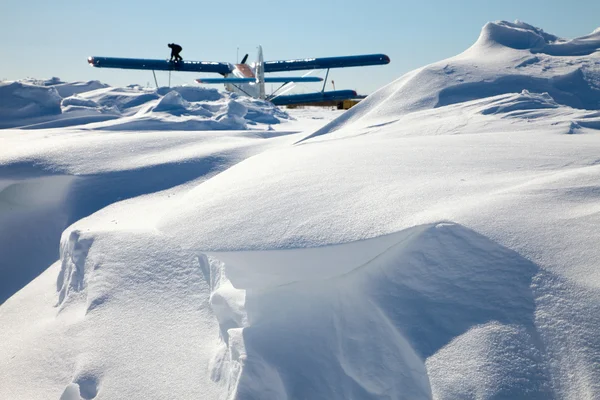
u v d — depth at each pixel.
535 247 2.78
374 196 3.68
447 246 2.96
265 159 5.87
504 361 2.42
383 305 2.96
